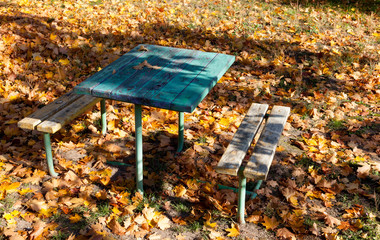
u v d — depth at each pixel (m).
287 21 7.69
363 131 4.45
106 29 6.99
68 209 3.13
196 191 3.42
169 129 4.38
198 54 3.82
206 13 7.99
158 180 3.56
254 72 5.78
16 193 3.30
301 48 6.59
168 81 3.14
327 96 5.15
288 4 8.90
